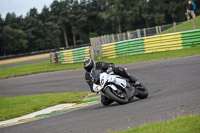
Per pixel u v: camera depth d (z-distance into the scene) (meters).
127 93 28.62
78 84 53.97
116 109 26.92
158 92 34.22
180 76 42.22
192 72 43.22
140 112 23.73
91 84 29.39
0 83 76.44
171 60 60.88
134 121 21.27
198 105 22.52
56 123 25.81
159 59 66.62
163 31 110.19
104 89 28.23
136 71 55.78
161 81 41.84
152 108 24.44
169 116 20.81
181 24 112.06
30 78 76.75
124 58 82.25
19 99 46.59
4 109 40.06
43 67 108.56
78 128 22.23
